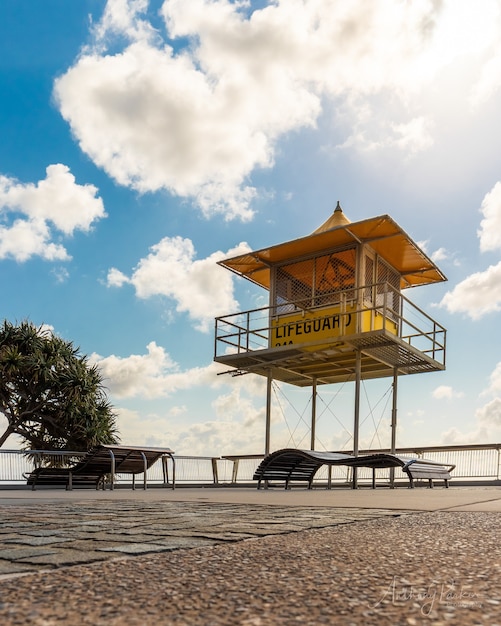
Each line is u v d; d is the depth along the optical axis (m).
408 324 16.95
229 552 2.22
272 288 17.80
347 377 20.02
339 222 16.92
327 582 1.62
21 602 1.40
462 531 2.91
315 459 12.29
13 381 19.50
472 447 16.73
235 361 17.72
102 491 10.26
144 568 1.87
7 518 3.86
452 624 1.20
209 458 16.73
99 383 21.27
